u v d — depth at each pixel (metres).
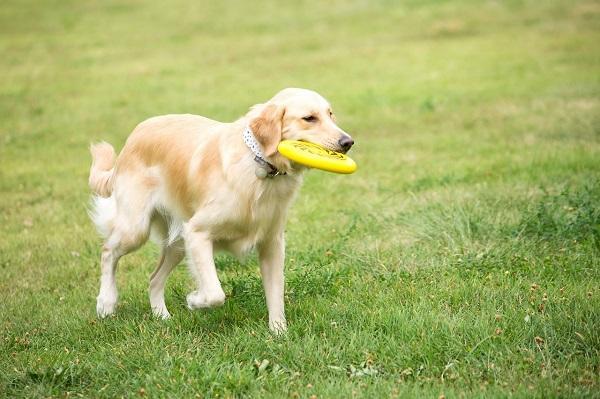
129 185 7.34
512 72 21.55
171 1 40.72
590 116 15.38
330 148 6.50
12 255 9.73
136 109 19.86
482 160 12.88
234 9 37.47
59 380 5.89
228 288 7.97
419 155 13.94
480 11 32.00
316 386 5.53
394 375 5.66
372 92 20.44
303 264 8.32
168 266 7.62
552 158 12.27
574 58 22.67
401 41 28.27
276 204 6.70
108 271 7.52
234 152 6.57
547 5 31.84
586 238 8.27
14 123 18.86
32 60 28.39
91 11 39.12
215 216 6.60
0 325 7.40
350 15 33.88
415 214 9.68
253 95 20.92
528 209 9.46
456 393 5.32
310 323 6.61
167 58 27.97
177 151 7.07
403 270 7.95
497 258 7.97
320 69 24.55
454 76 21.73
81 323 7.28
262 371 5.81
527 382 5.43
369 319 6.59
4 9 40.34
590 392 5.19
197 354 6.11
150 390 5.59
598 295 6.81
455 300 6.98
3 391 5.80
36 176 14.00
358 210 10.58
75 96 21.97
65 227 10.93
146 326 6.87
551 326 6.14
